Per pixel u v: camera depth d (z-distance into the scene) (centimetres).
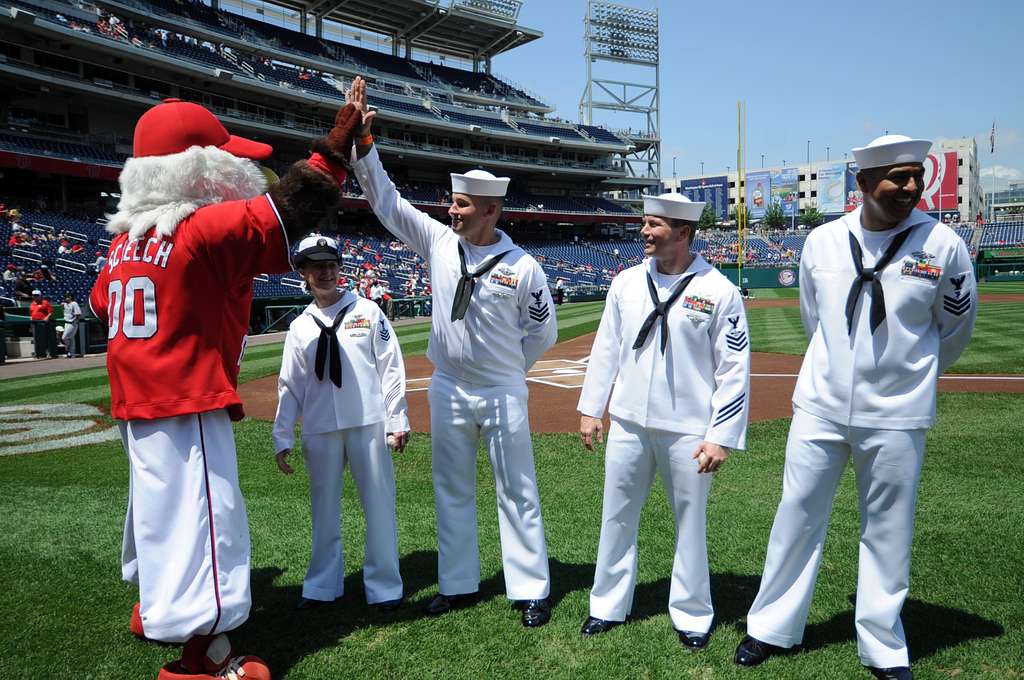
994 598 345
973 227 5916
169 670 276
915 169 268
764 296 3847
